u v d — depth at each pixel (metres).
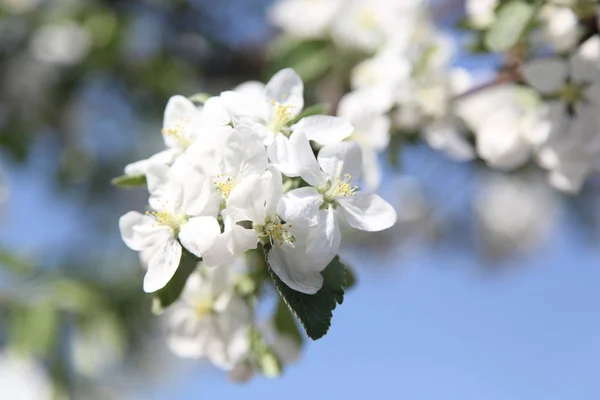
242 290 0.55
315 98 0.72
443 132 0.65
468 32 0.64
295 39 0.73
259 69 0.86
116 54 0.89
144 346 0.90
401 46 0.65
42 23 0.91
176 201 0.50
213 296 0.55
